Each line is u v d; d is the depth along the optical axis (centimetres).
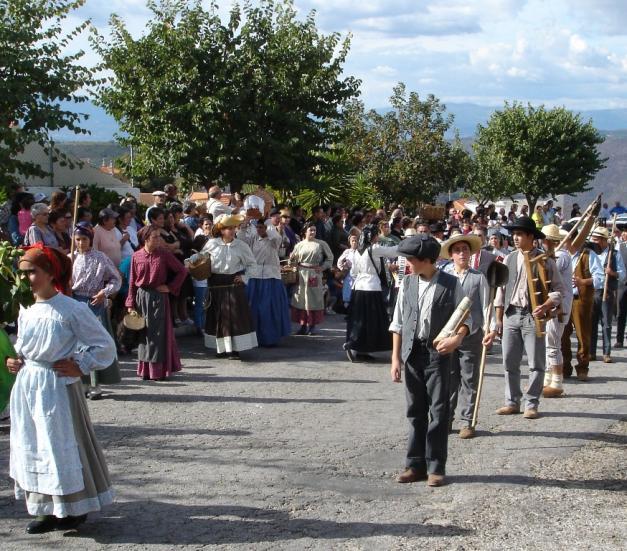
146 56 1967
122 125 2003
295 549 532
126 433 783
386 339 1159
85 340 540
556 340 977
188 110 1908
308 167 2109
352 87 2081
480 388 795
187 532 555
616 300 1392
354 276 1176
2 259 663
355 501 618
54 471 520
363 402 925
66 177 2139
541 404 939
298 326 1498
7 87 1284
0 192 1341
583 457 738
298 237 1700
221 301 1147
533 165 4609
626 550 539
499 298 884
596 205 962
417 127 2942
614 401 962
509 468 703
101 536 547
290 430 804
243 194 1859
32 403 528
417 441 663
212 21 1989
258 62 1997
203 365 1113
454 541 549
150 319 1001
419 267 647
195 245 1330
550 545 546
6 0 1341
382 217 1836
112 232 1162
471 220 1812
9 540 539
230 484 649
